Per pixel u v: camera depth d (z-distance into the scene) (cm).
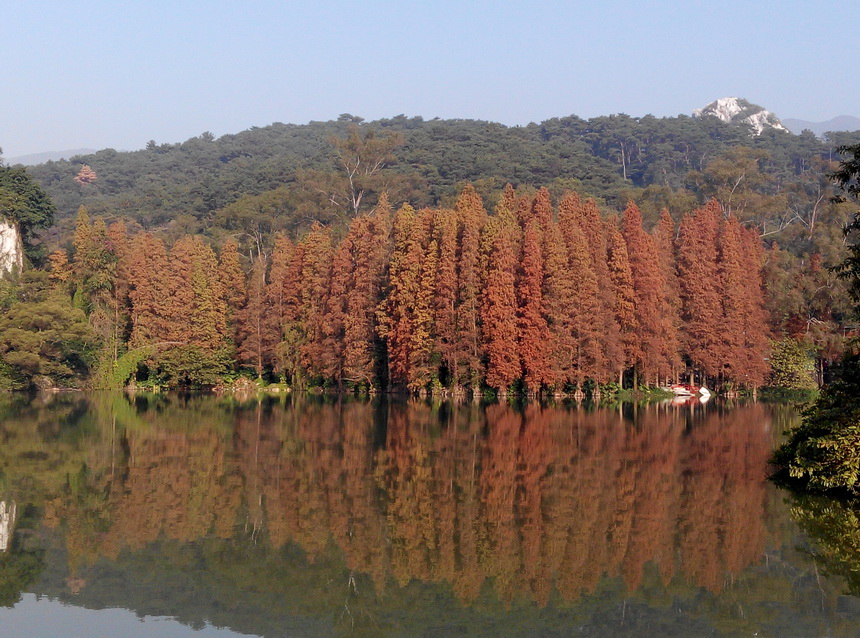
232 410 6888
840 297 8706
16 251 9719
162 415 6400
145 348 9362
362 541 2789
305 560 2616
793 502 3284
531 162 17638
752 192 12725
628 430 5512
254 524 2975
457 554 2661
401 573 2509
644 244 8725
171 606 2295
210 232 13912
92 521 3008
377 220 9119
